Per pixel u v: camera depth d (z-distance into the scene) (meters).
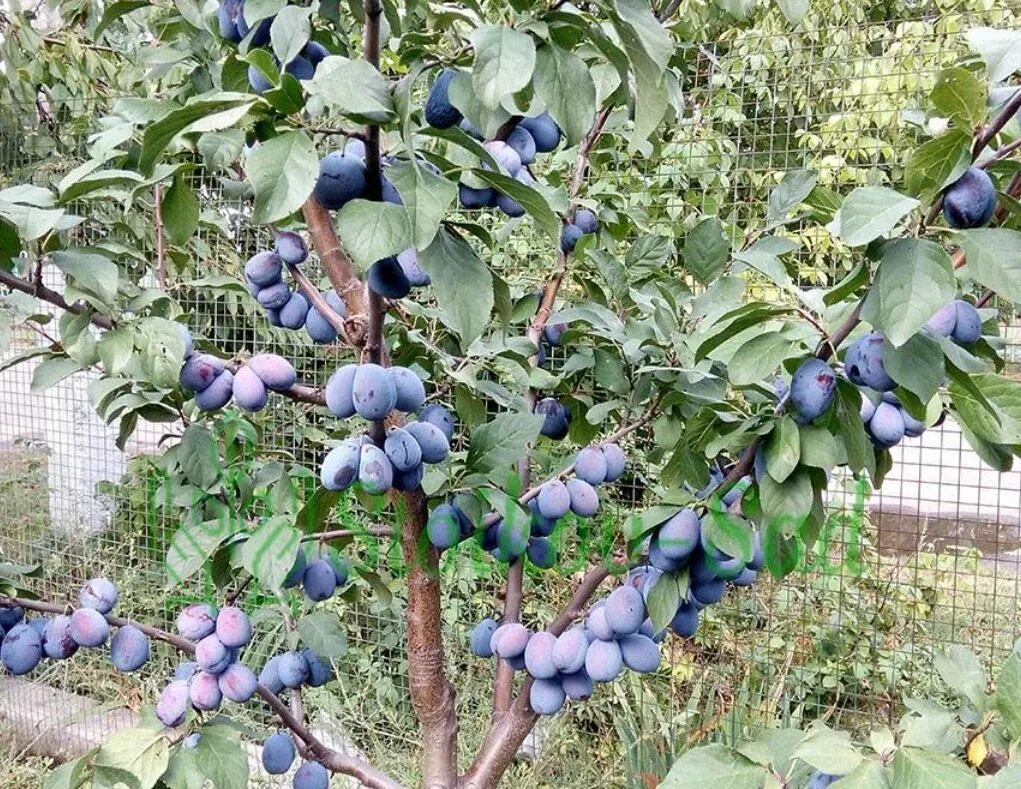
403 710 2.73
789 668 2.46
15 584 1.21
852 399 0.91
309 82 0.69
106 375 1.16
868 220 0.72
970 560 2.57
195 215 0.94
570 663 1.09
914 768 0.78
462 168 0.77
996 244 0.72
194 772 1.08
